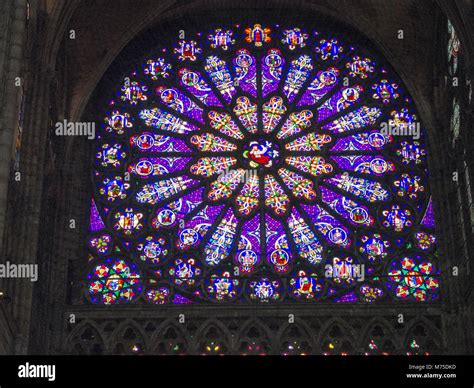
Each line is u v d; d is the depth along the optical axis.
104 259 46.31
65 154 47.03
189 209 47.59
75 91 48.47
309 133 49.47
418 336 43.75
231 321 43.94
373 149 49.06
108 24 49.22
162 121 49.94
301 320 43.88
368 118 49.94
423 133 49.25
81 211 47.38
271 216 47.16
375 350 43.47
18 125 38.72
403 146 49.09
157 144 49.31
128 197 47.84
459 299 44.00
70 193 46.94
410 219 47.28
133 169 48.62
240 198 47.62
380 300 45.06
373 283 45.50
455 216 45.84
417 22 48.97
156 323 44.00
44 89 41.94
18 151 39.44
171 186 48.22
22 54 38.94
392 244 46.53
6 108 35.38
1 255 35.09
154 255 46.44
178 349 43.66
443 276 45.00
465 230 44.19
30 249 38.69
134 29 49.53
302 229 46.88
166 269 45.97
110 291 45.41
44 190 44.06
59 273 44.94
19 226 38.75
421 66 49.41
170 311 44.12
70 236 46.44
